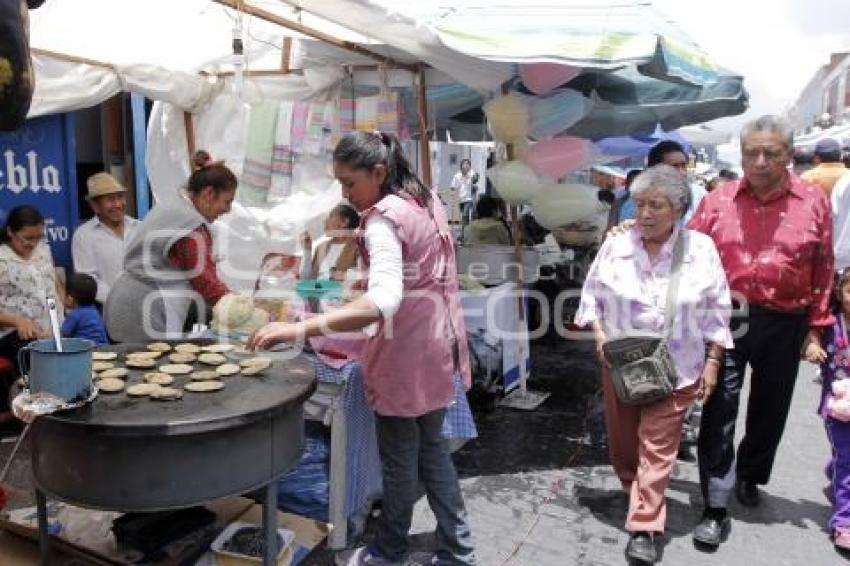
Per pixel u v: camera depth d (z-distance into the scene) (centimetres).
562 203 433
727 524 316
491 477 363
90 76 420
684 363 280
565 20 340
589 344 654
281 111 444
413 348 233
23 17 121
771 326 294
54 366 182
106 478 182
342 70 424
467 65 371
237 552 240
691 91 588
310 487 292
